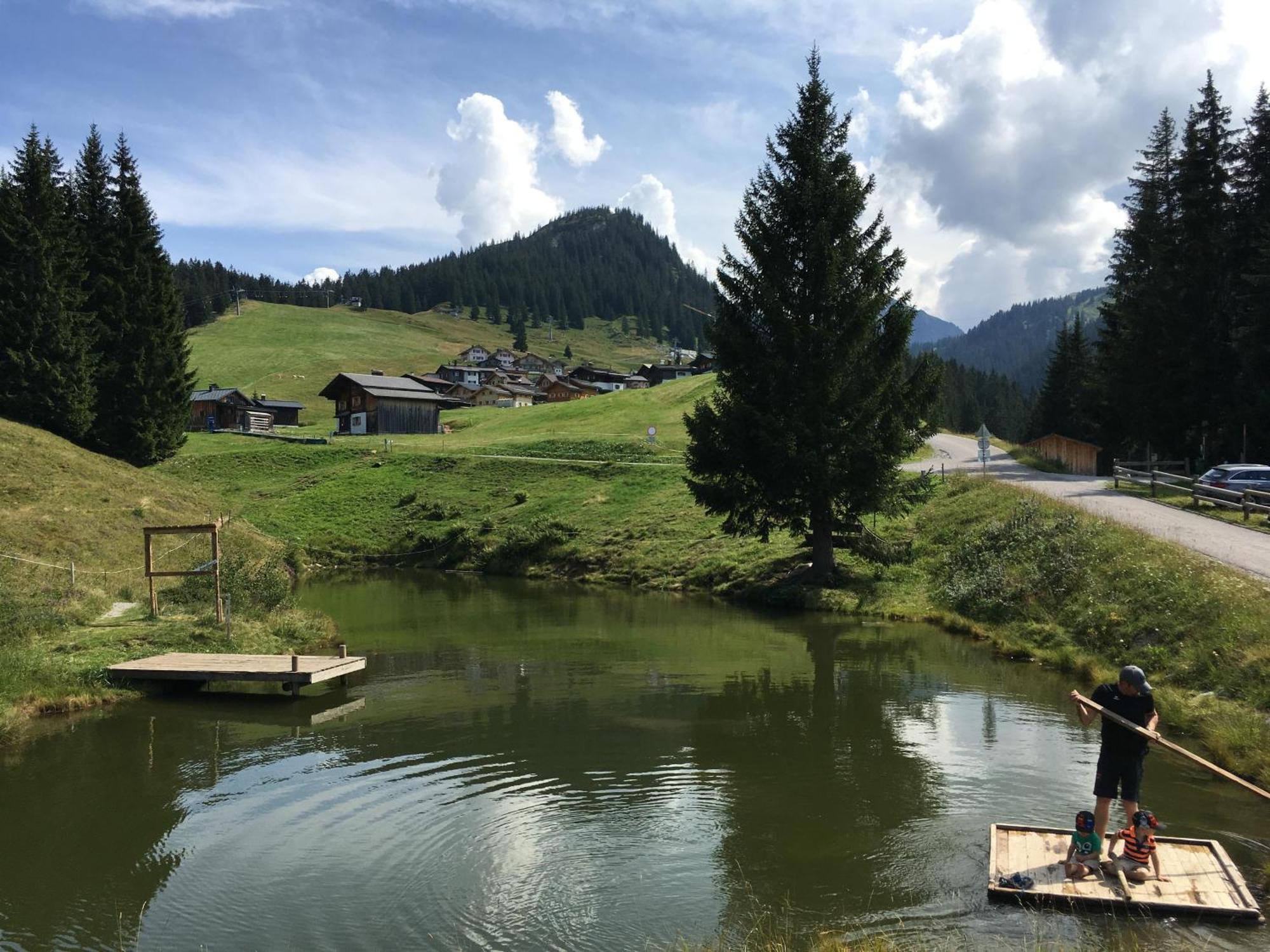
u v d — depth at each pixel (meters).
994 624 23.08
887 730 14.27
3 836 10.48
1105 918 7.91
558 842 9.91
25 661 17.17
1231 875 8.49
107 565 28.23
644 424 72.19
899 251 28.80
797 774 12.15
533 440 65.50
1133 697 8.86
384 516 51.75
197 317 191.62
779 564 32.72
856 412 28.30
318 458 64.62
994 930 7.72
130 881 9.23
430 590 36.03
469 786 11.87
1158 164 54.81
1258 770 11.65
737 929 7.84
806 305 28.61
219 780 12.43
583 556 40.31
